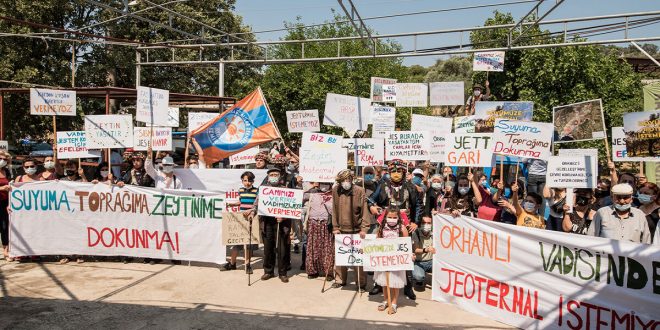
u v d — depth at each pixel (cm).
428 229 738
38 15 2152
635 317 498
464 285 648
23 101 2175
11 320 586
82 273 798
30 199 862
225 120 1093
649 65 2428
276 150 1478
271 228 786
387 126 1195
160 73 2591
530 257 577
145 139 989
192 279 775
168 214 850
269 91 2403
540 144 682
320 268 796
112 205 862
